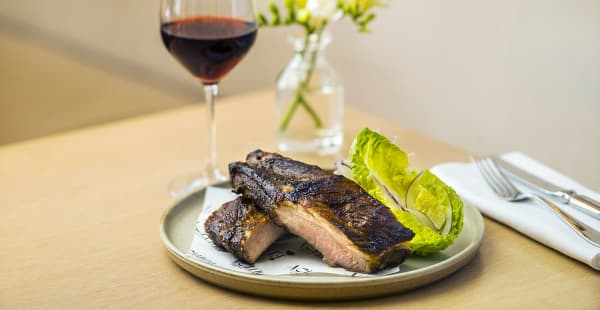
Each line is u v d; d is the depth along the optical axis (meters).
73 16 2.33
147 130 1.08
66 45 2.37
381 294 0.67
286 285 0.66
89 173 0.95
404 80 1.74
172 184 0.91
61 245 0.78
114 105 2.32
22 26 2.37
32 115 2.26
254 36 0.88
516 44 1.51
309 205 0.70
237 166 0.75
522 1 1.47
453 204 0.74
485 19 1.54
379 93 1.82
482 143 1.64
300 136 1.00
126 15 2.30
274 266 0.71
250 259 0.71
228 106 1.17
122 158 0.99
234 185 0.76
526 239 0.78
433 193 0.75
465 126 1.66
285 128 1.00
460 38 1.60
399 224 0.70
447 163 0.94
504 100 1.56
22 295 0.69
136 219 0.83
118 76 2.37
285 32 1.98
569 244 0.74
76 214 0.84
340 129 1.01
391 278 0.67
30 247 0.78
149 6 2.26
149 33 2.30
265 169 0.76
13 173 0.95
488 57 1.56
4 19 2.37
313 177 0.74
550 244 0.76
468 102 1.63
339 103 1.00
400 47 1.72
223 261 0.72
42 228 0.81
